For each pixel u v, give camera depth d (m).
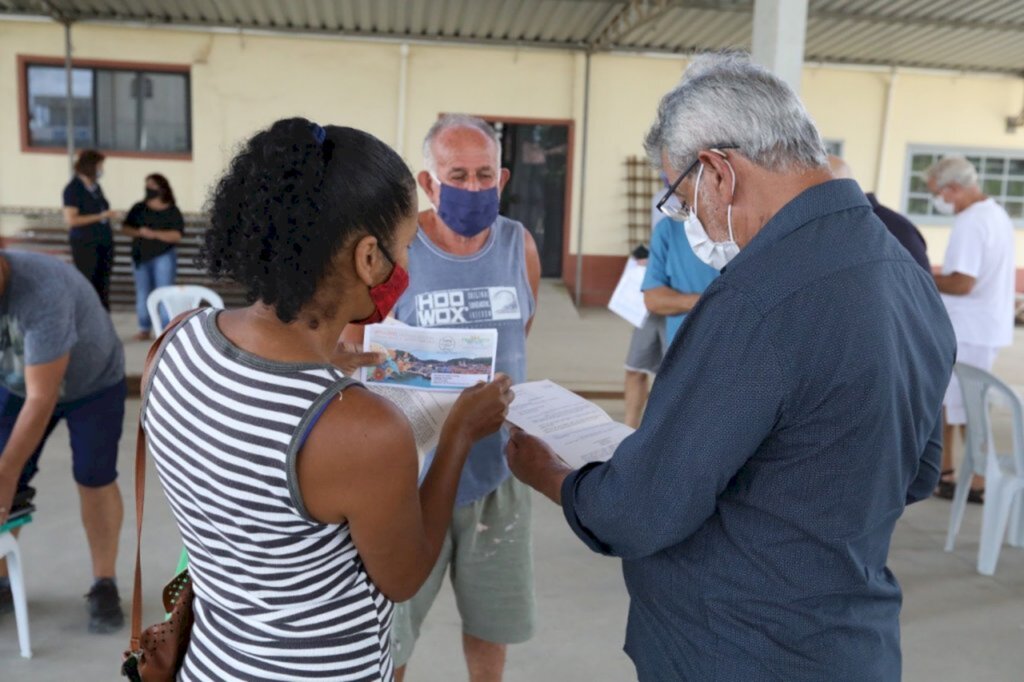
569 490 1.24
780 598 1.12
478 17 9.08
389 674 1.19
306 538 1.03
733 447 1.06
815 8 8.50
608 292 10.80
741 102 1.12
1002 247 4.09
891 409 1.08
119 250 9.54
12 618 2.86
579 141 10.48
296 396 0.97
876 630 1.16
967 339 4.16
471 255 1.97
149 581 3.13
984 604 3.16
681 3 8.27
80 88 9.59
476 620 2.08
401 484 1.01
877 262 1.10
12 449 2.37
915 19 8.69
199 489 1.02
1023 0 8.02
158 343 1.09
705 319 1.09
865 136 11.09
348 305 1.04
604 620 3.01
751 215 1.14
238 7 8.85
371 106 10.02
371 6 8.70
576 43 10.09
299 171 0.93
